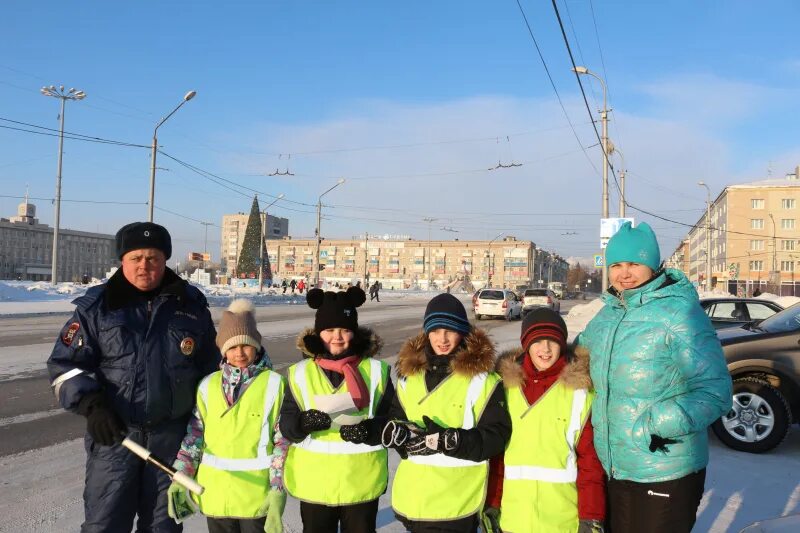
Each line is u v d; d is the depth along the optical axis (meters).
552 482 2.76
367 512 2.92
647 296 2.69
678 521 2.58
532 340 2.86
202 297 3.21
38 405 7.46
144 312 2.94
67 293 32.25
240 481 2.90
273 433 2.99
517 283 130.25
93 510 2.81
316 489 2.85
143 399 2.86
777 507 4.43
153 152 27.59
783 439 5.82
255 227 73.81
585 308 24.55
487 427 2.78
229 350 3.03
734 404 6.03
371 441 2.71
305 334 3.03
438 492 2.78
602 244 21.94
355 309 3.04
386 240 144.25
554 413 2.81
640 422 2.59
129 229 2.91
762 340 6.07
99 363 2.90
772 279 71.69
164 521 2.91
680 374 2.60
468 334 2.95
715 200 95.44
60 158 35.22
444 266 134.88
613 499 2.73
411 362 2.95
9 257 149.50
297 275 144.50
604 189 23.20
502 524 2.83
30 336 14.88
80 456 5.45
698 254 114.81
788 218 85.06
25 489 4.55
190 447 2.96
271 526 2.79
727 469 5.35
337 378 2.98
